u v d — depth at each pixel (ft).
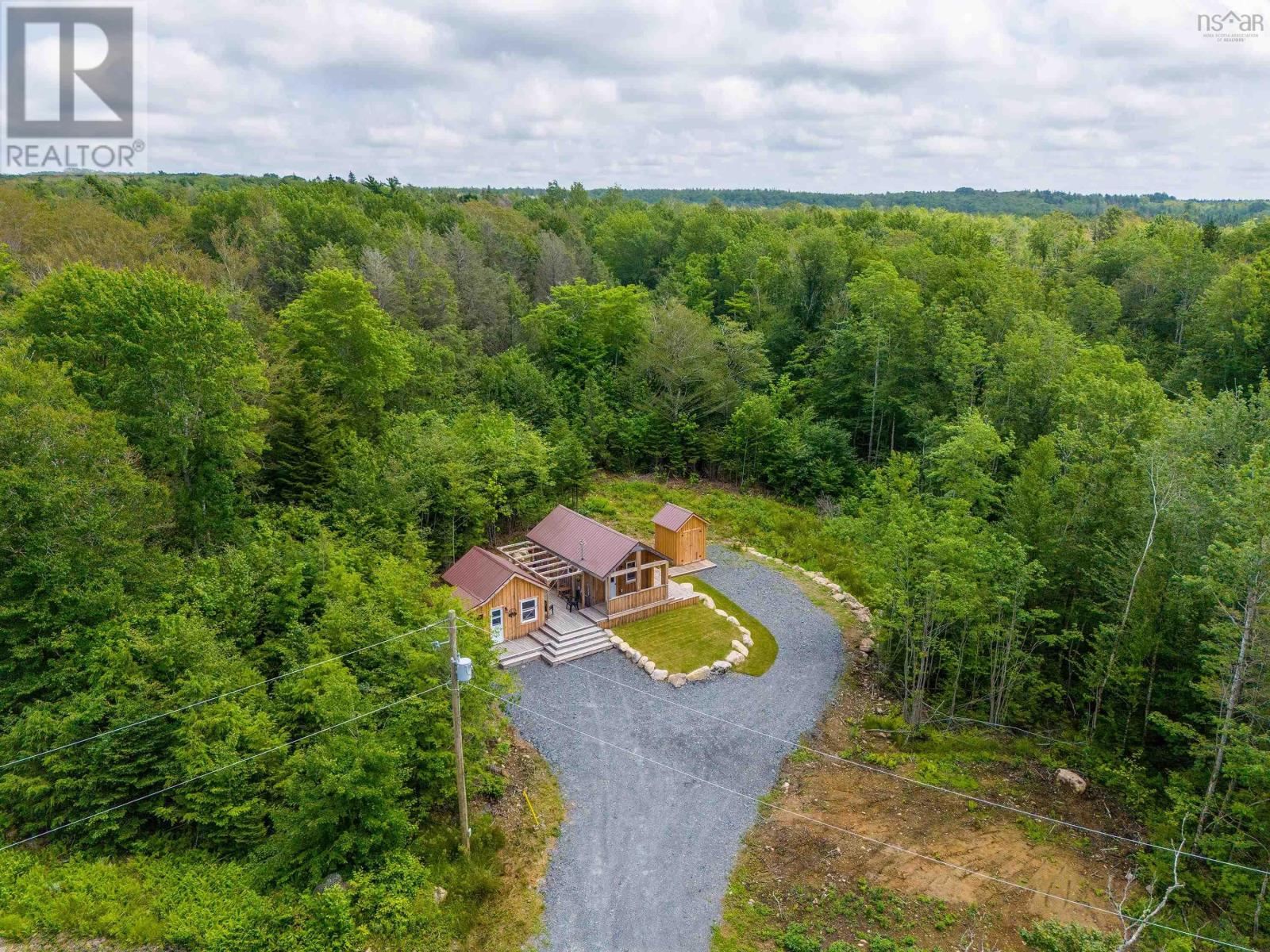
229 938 52.29
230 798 60.80
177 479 92.02
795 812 71.10
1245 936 59.16
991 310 168.35
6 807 60.34
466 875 60.85
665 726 83.30
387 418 128.88
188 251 185.37
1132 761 77.10
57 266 143.95
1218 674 71.92
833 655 99.35
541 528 117.39
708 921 59.00
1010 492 113.70
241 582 77.46
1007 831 70.13
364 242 204.54
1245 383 160.86
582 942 56.75
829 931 58.44
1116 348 148.05
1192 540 80.12
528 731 81.56
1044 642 92.53
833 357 179.22
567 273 245.24
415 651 69.00
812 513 152.76
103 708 61.00
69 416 71.82
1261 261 168.76
